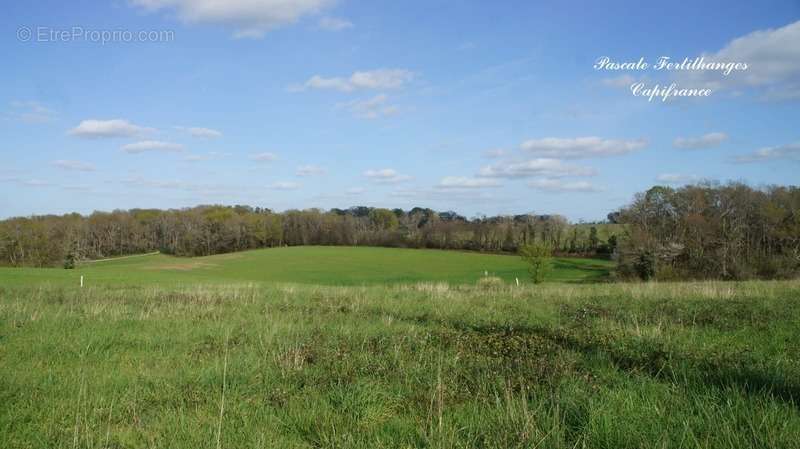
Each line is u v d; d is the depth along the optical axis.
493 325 10.77
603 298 15.30
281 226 96.12
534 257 42.03
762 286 17.81
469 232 85.06
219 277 54.53
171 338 10.12
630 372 6.61
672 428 4.72
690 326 9.95
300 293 19.62
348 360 7.99
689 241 50.50
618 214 55.91
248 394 6.55
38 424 5.50
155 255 88.56
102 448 4.82
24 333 10.48
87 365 8.07
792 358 7.00
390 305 14.98
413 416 5.54
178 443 4.91
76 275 38.66
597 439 4.62
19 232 65.38
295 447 4.84
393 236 92.44
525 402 5.22
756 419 4.73
